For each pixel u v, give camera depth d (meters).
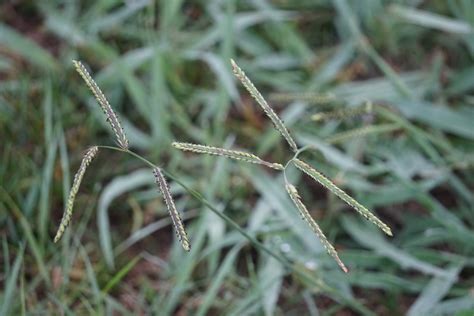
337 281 0.73
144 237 0.79
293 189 0.54
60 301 0.70
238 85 0.88
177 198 0.81
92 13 0.91
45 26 0.92
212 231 0.76
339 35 0.92
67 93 0.85
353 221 0.77
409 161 0.80
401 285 0.73
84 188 0.81
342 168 0.79
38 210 0.78
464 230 0.74
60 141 0.77
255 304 0.71
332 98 0.70
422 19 0.86
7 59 0.89
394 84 0.83
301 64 0.89
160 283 0.75
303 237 0.75
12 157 0.80
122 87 0.86
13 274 0.68
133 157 0.83
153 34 0.89
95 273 0.74
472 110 0.83
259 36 0.91
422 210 0.80
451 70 0.89
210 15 0.92
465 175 0.81
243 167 0.79
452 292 0.72
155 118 0.82
